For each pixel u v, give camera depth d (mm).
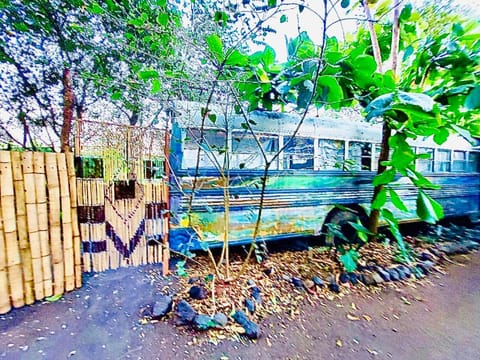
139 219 3090
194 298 2600
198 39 2504
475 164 6008
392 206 4613
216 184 3338
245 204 3521
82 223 2895
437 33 4031
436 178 5219
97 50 3953
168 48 2887
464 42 3566
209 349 2023
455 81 3592
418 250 4309
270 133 3680
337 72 3033
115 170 2975
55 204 2654
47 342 2012
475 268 3875
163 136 3123
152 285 2875
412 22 4148
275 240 3723
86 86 4266
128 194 3043
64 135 3535
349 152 4273
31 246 2502
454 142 5461
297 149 3873
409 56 4008
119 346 2004
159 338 2109
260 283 3020
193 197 3199
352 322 2490
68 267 2729
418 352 2094
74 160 2820
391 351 2100
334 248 3947
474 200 5996
